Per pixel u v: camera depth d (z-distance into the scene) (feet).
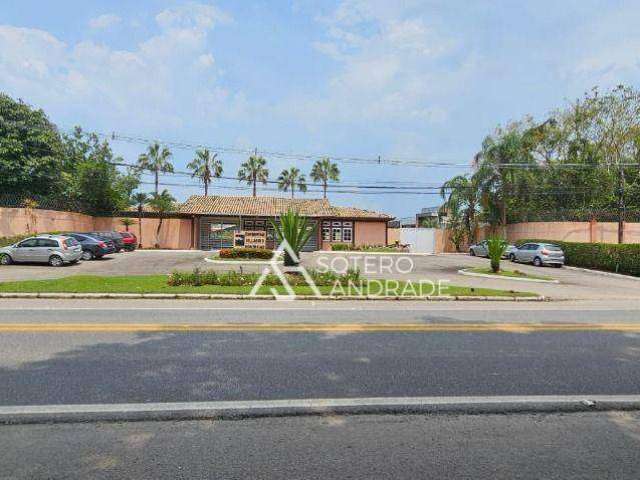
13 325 26.48
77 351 20.74
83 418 13.43
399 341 23.65
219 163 183.11
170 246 132.57
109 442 12.00
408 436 12.62
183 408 14.23
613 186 115.14
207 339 23.47
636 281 67.77
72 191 123.13
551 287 57.11
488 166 122.11
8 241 83.71
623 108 110.52
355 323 28.68
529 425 13.50
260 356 20.29
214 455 11.35
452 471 10.74
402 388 16.40
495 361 20.08
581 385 17.04
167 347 21.67
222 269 69.51
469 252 126.31
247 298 41.45
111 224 128.98
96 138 144.56
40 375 17.22
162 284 46.50
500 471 10.77
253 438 12.34
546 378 17.81
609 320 31.68
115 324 27.12
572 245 90.22
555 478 10.49
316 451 11.64
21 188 106.22
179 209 136.05
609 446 12.21
